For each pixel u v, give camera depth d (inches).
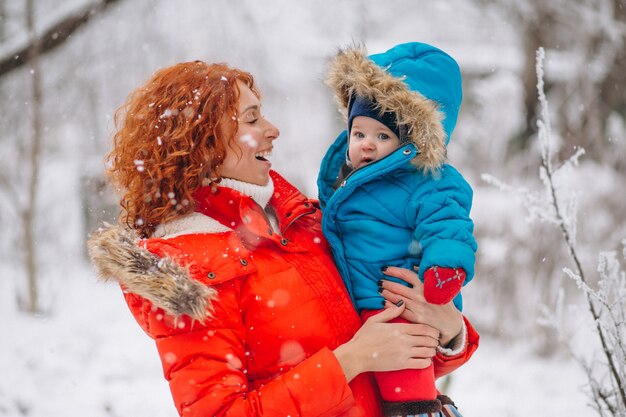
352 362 84.0
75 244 497.7
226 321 83.5
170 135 88.2
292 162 463.8
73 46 420.2
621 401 114.2
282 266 88.4
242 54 419.8
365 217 98.7
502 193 402.6
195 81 89.7
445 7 561.6
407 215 96.8
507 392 291.6
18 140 442.6
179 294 78.9
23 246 441.7
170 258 81.7
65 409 228.5
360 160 100.3
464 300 390.6
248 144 90.2
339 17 467.2
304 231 96.9
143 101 92.0
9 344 311.6
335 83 103.6
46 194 497.0
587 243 362.6
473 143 477.7
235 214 89.0
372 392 92.0
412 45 101.6
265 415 79.8
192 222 88.7
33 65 380.5
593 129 434.6
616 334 109.3
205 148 88.1
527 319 369.7
